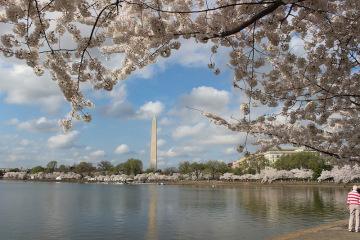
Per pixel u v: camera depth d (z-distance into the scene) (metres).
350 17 10.55
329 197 75.19
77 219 44.59
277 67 12.20
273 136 15.25
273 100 12.50
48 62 8.79
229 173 171.50
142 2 8.31
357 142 14.34
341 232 26.33
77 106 8.99
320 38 11.37
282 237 26.02
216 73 10.95
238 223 40.19
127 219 44.69
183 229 36.84
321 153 15.09
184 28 9.06
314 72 11.57
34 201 71.06
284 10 10.27
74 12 8.42
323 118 12.80
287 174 142.88
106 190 118.88
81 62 8.84
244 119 12.59
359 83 12.33
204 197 81.62
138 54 9.39
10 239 32.00
